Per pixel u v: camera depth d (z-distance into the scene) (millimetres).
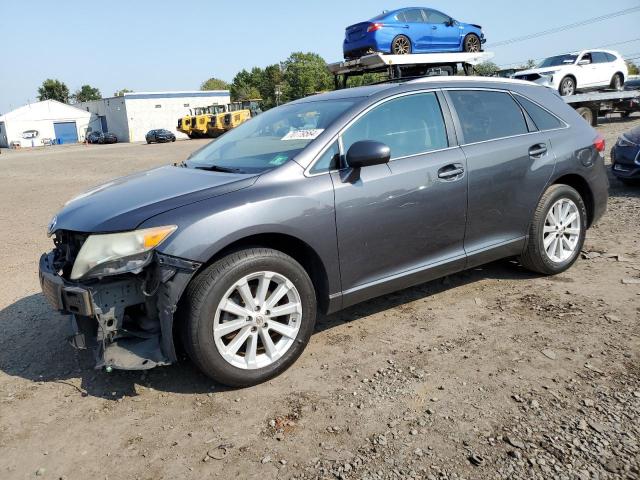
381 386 3066
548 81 16062
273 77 99688
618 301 4000
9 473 2518
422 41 11266
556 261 4570
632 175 7949
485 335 3617
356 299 3576
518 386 2965
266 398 3021
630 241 5504
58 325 4227
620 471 2264
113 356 2945
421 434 2604
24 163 26500
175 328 3109
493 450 2451
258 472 2416
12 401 3145
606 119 21547
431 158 3779
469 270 4945
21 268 5980
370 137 3609
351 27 11094
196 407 2975
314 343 3676
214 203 3004
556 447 2438
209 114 43375
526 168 4254
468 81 4254
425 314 4035
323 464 2439
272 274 3121
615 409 2689
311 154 3369
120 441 2707
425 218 3742
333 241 3350
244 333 3084
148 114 61562
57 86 108188
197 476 2416
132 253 2818
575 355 3256
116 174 17531
